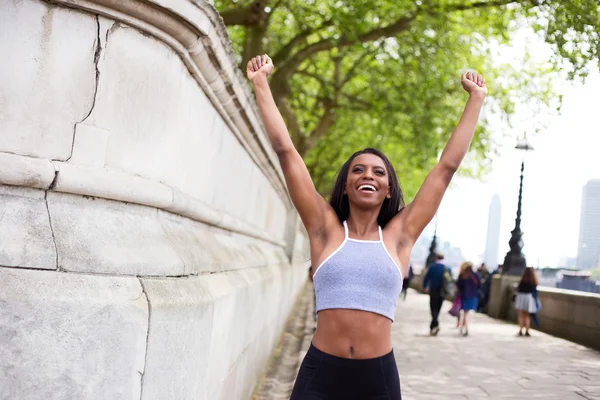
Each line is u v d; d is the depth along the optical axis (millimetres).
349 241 2883
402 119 23547
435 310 15328
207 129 4242
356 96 25203
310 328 12750
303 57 18453
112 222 2881
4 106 2703
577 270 42469
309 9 18062
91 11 2865
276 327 9492
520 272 22156
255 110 5527
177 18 3084
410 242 3016
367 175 2922
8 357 2484
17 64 2730
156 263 2938
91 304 2594
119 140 2988
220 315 3832
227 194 5348
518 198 22547
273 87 18562
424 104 21266
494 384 9156
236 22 14281
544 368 10797
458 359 11477
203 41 3434
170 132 3359
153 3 2934
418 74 20484
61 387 2539
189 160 3793
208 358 3473
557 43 13172
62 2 2789
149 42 3105
